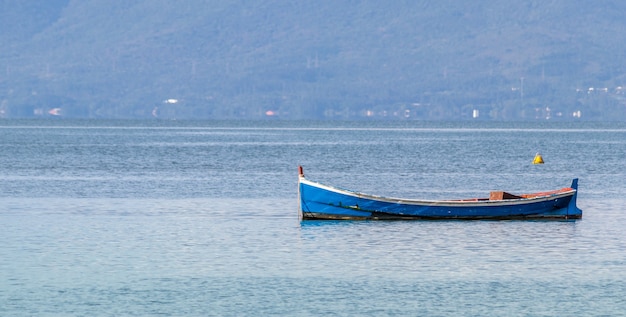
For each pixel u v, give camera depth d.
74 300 88.06
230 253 108.81
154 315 83.75
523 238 118.06
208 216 139.12
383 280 95.62
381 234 120.25
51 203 156.00
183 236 120.38
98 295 89.75
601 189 185.62
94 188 182.25
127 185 188.62
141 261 104.19
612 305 87.31
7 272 98.38
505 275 98.00
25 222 132.75
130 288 92.19
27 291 90.88
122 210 146.75
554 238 118.25
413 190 188.25
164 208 149.25
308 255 107.56
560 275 97.94
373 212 129.75
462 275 97.81
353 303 87.50
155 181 198.75
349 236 119.00
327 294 90.38
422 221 129.62
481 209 130.50
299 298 89.00
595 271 99.75
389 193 182.25
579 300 88.81
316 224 128.50
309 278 96.38
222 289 92.00
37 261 103.94
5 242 115.50
